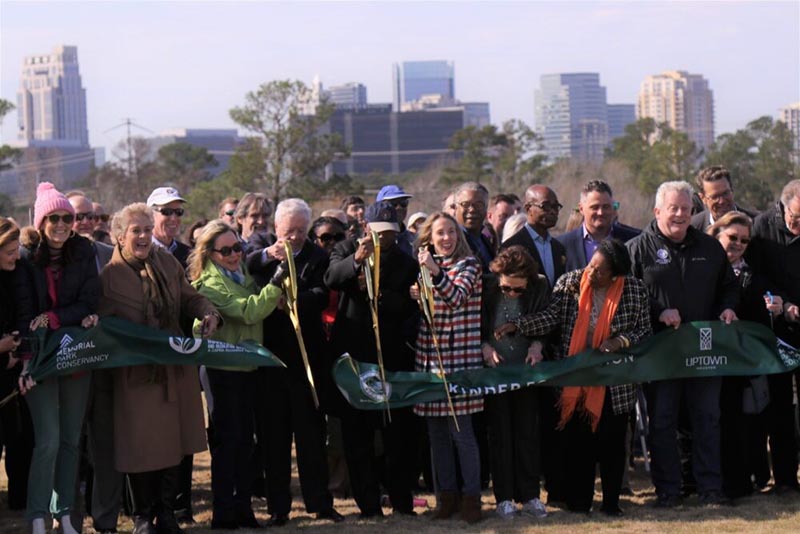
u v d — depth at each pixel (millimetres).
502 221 11891
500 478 8336
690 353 8414
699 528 7785
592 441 8328
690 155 58906
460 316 8188
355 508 8844
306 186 42625
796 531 7680
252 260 8438
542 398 8656
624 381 8273
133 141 81562
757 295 8766
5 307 7387
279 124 42125
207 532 7941
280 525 8164
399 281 8195
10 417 8078
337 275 8117
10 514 8766
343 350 8266
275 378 8180
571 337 8297
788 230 8750
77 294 7480
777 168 58375
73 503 7688
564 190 51562
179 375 7688
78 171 169875
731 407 8758
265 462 8242
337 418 9008
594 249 8844
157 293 7645
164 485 7816
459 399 8148
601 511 8367
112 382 7734
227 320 7977
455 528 7949
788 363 8586
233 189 41281
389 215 8125
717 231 8812
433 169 71812
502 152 60000
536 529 7836
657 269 8477
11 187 91250
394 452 8422
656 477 8594
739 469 8805
